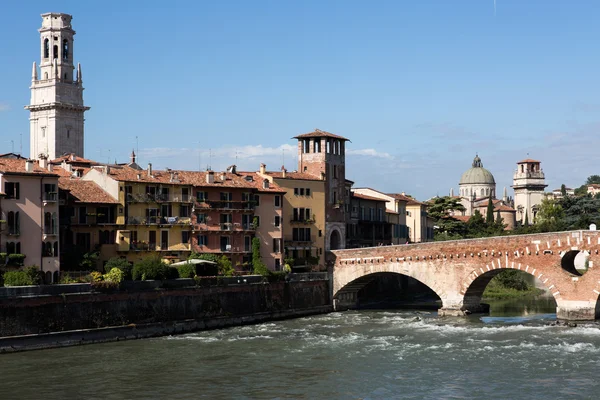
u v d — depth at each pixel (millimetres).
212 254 125062
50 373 79062
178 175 129750
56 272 106125
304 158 153625
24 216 103125
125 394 71438
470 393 71125
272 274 125875
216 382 76000
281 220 139125
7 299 89062
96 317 97750
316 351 91438
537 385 73500
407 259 129875
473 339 98875
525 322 114188
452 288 125188
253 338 101500
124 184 120000
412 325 114062
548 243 115688
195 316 110312
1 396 70562
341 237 155250
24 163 108250
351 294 142375
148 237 122188
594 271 112000
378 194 186000
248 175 141000
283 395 71250
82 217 116375
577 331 103938
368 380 76438
